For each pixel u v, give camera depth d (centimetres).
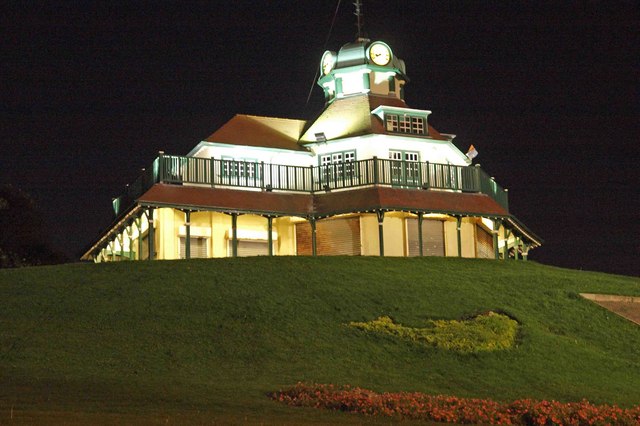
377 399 2611
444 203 5150
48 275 3866
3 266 6506
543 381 3203
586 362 3450
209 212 5122
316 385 2767
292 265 4162
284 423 2278
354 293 3841
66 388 2564
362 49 5803
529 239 5781
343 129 5519
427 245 5291
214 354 3147
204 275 3903
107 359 3012
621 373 3403
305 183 5216
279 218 5253
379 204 4984
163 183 4853
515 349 3469
